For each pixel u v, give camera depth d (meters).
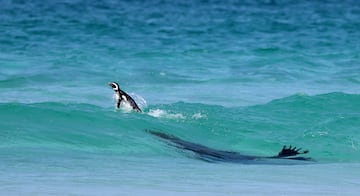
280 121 71.25
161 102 81.12
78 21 163.75
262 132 67.44
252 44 133.75
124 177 49.16
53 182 46.75
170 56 117.38
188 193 45.25
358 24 171.62
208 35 145.38
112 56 115.25
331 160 59.91
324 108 76.88
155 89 90.19
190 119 69.06
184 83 94.88
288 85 96.00
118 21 167.25
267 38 143.00
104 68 103.81
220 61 114.25
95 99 82.12
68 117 64.25
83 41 131.75
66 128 61.94
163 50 123.00
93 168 51.66
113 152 57.88
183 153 59.28
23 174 48.69
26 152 55.31
